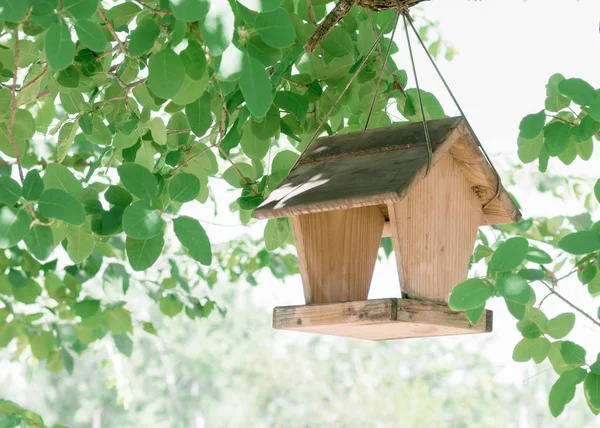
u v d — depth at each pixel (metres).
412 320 3.29
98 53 3.67
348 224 3.61
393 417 30.61
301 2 4.09
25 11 2.53
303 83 4.04
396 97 4.16
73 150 5.52
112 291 5.63
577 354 3.34
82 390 33.19
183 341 33.69
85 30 2.62
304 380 32.72
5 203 2.90
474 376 32.22
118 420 33.78
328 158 3.57
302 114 3.69
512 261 3.07
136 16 3.34
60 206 2.93
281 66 3.72
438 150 3.37
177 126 4.05
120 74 3.95
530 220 6.11
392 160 3.38
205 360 33.97
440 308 3.37
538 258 3.29
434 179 3.50
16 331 5.67
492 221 3.87
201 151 3.85
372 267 3.70
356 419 31.14
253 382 33.47
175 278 6.11
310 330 3.56
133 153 4.06
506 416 32.81
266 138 3.71
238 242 7.18
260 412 33.72
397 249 3.38
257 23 2.77
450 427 31.00
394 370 31.64
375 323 3.32
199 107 3.41
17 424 4.30
